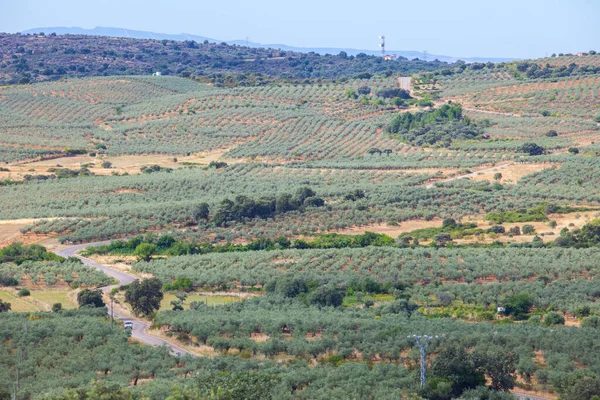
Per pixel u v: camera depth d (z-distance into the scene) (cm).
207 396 14375
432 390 15788
